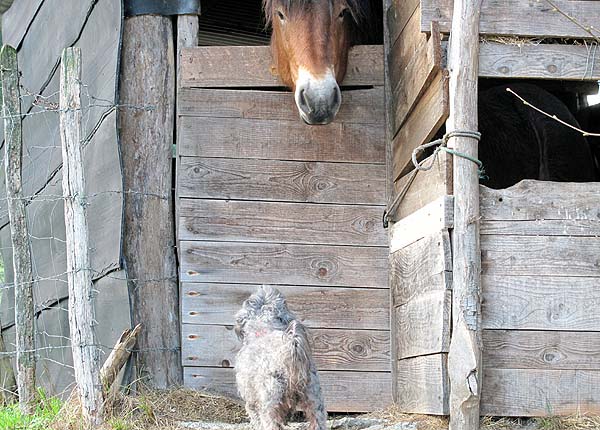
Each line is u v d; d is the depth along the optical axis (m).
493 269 5.43
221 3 9.60
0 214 11.30
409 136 6.47
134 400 6.25
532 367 5.36
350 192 7.09
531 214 5.50
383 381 6.87
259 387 4.66
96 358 6.03
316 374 4.82
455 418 5.17
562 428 5.23
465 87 5.45
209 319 6.85
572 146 7.45
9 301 10.74
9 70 7.26
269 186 7.04
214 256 6.93
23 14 10.66
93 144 7.52
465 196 5.38
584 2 5.62
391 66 7.08
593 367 5.41
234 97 7.11
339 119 7.16
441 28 5.66
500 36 5.57
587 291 5.47
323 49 6.18
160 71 7.25
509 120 7.74
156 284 7.00
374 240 7.05
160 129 7.19
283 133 7.11
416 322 6.07
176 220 7.04
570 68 5.60
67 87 6.26
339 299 6.96
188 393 6.62
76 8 8.27
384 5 7.28
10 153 7.20
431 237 5.69
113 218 7.04
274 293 5.19
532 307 5.42
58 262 8.60
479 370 5.15
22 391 6.94
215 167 7.02
